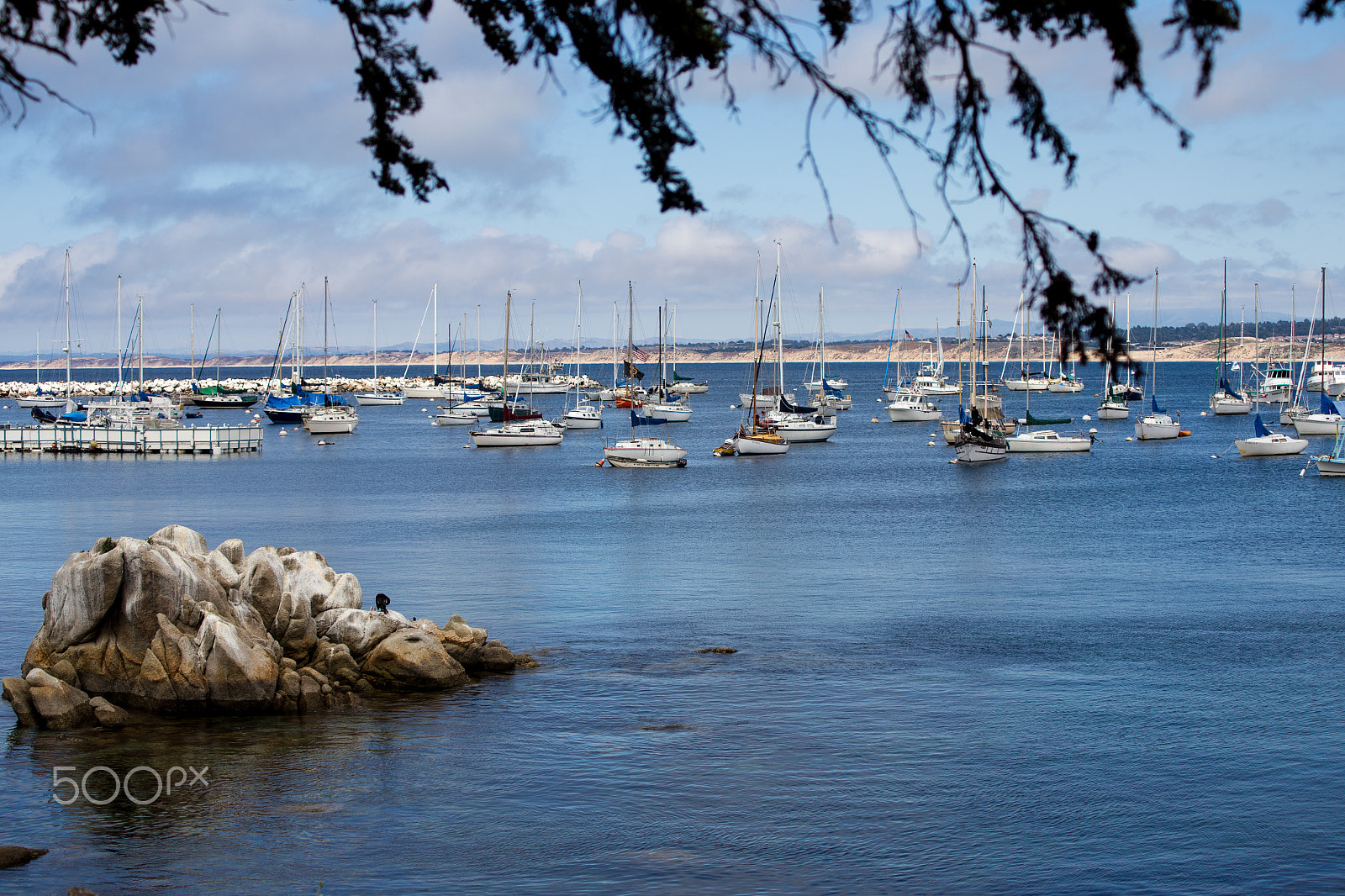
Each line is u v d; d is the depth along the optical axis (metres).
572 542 60.66
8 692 27.09
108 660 28.30
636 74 8.40
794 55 7.91
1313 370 179.88
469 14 8.94
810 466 107.12
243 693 27.84
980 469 103.81
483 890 18.84
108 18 8.32
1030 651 34.91
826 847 20.45
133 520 68.94
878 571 51.00
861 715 28.19
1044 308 8.29
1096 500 79.06
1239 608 41.72
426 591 45.81
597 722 27.67
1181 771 24.23
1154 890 18.83
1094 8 7.68
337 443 135.75
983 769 24.34
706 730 27.06
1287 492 81.75
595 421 153.25
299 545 59.53
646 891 18.84
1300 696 29.73
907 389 186.12
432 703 29.30
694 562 53.59
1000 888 18.89
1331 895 18.58
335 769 24.39
